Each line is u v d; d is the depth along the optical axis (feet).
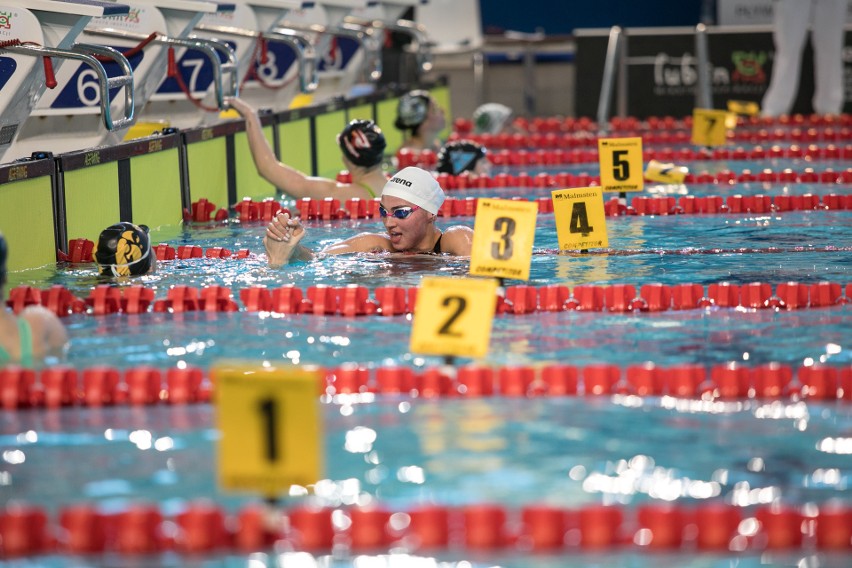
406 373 42.45
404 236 65.21
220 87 88.02
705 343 48.08
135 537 29.76
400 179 64.95
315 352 47.03
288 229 64.18
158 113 96.48
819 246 70.13
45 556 29.63
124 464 35.19
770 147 132.87
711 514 30.04
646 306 54.95
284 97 119.24
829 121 157.99
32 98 71.15
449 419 38.96
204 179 89.92
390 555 29.40
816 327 50.62
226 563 29.07
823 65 162.20
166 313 54.54
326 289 54.90
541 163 128.47
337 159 125.59
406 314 54.08
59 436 38.06
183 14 88.22
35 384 42.73
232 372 30.48
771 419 38.78
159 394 42.32
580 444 36.32
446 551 29.58
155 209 81.15
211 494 32.63
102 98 70.79
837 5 159.63
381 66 157.28
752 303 55.26
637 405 40.47
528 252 54.13
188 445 36.88
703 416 39.14
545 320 52.44
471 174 103.86
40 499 32.42
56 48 69.46
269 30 105.40
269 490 30.81
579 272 61.98
